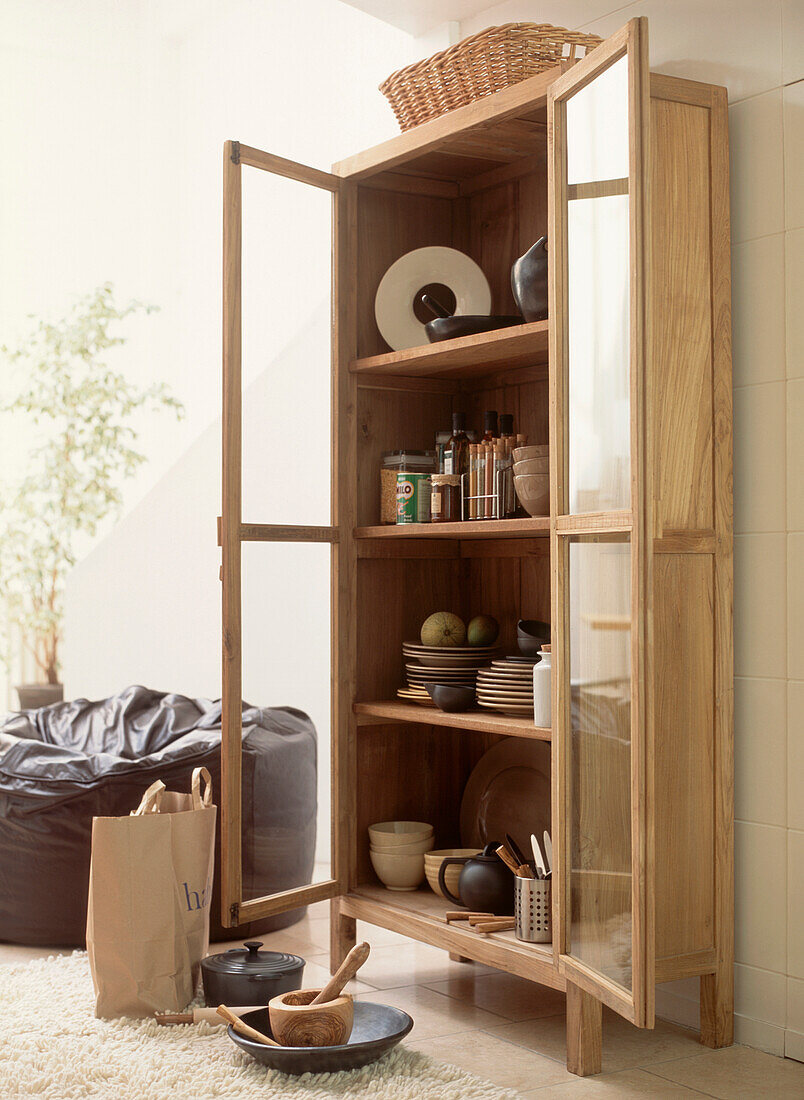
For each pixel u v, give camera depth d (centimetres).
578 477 274
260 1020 281
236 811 334
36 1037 279
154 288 672
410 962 360
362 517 367
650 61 315
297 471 351
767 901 285
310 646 361
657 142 280
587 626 269
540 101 299
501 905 315
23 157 666
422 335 370
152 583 606
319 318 357
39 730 468
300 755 363
